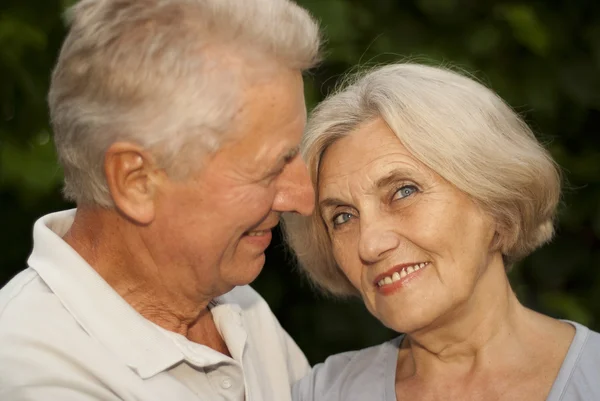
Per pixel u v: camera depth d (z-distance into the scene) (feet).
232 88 8.75
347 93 10.58
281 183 9.61
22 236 18.19
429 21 18.62
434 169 9.81
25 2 17.01
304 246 11.46
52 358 8.94
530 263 19.57
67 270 9.39
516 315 10.39
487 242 10.14
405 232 9.87
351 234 10.43
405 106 9.93
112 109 8.81
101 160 8.94
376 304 10.26
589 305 19.67
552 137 19.15
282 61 9.02
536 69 18.81
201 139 8.77
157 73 8.67
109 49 8.77
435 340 10.31
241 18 8.84
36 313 9.16
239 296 11.35
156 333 9.44
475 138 9.86
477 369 10.22
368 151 10.11
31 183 16.17
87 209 9.58
